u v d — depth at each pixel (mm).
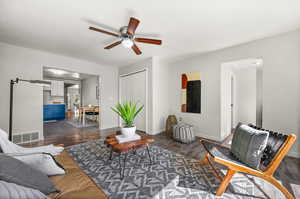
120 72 4969
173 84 4156
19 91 3033
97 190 899
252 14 1833
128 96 4648
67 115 8211
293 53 2242
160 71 3945
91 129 4488
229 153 1723
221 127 3180
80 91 8086
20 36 2529
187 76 3803
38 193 698
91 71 4305
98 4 1664
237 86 4676
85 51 3324
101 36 2525
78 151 2494
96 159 2154
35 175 811
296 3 1607
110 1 1608
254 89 4402
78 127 4820
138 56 3705
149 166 1926
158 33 2379
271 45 2453
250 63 3572
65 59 3725
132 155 2314
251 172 1310
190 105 3732
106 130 4332
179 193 1373
